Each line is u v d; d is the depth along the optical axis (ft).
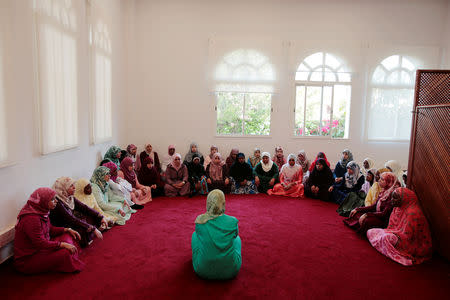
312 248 9.52
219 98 19.71
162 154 19.79
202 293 6.92
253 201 14.75
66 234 8.16
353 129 20.26
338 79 19.85
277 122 19.94
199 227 7.38
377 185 11.69
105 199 11.59
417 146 9.80
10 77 7.81
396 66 19.90
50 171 9.91
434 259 8.93
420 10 19.90
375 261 8.73
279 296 6.91
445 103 9.32
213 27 19.27
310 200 15.15
